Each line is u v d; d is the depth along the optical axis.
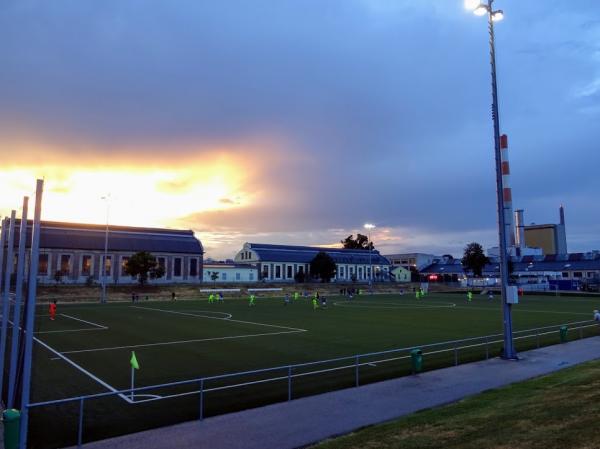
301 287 102.25
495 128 21.50
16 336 12.21
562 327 25.53
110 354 23.98
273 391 16.09
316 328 35.59
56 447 11.10
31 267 10.20
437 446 9.43
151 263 82.25
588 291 97.81
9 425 9.60
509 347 20.67
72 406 14.43
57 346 26.58
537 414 11.02
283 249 132.88
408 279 147.75
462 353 23.41
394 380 16.64
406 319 42.88
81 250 87.38
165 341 28.62
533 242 150.88
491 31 21.23
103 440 10.84
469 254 123.56
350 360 21.81
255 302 69.75
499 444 9.16
